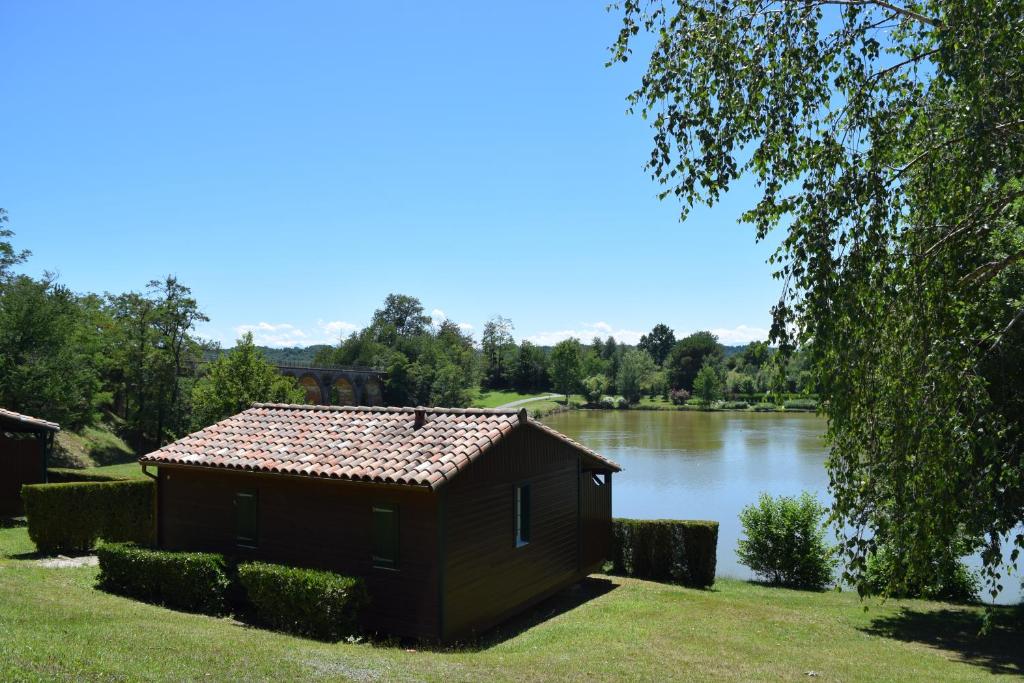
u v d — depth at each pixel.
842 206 7.88
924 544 7.96
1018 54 7.44
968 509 7.93
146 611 11.36
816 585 18.44
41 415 36.22
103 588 13.16
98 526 17.05
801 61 8.47
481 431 12.77
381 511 11.74
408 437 13.11
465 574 11.74
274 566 11.77
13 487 21.38
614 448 52.81
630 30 8.95
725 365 120.62
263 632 10.88
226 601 13.17
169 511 14.48
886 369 8.41
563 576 15.17
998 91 7.63
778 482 36.53
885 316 8.15
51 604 10.58
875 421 8.73
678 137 8.67
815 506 18.92
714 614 14.00
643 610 14.09
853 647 12.11
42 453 22.17
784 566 18.64
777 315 8.15
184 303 46.66
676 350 136.38
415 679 8.49
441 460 11.62
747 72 8.43
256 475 13.16
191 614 11.91
